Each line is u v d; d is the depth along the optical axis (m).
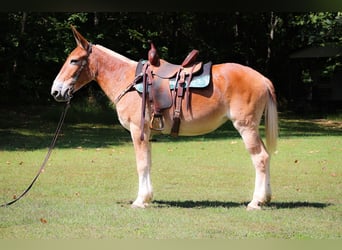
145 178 7.75
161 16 26.23
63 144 15.96
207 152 14.43
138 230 6.55
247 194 8.95
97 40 23.33
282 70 31.84
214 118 7.59
